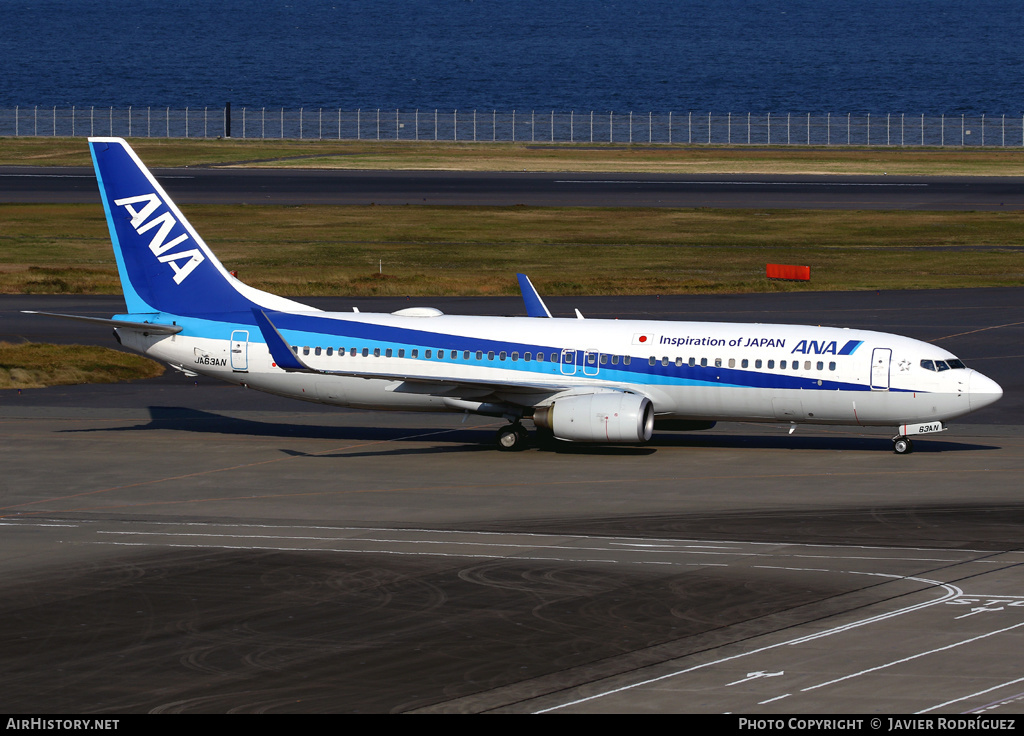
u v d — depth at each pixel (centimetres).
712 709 9000
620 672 9838
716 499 16288
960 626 10919
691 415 19575
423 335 19975
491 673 9838
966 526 14750
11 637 10812
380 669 9944
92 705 9181
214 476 17900
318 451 19750
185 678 9756
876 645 10419
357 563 13275
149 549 13925
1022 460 18762
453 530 14738
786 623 11075
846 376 18700
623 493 16688
